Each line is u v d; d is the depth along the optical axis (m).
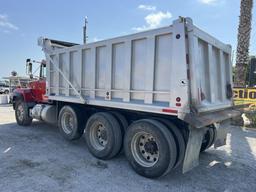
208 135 5.25
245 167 5.11
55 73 7.05
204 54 4.57
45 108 7.59
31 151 5.80
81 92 6.09
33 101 8.72
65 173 4.49
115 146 5.07
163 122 4.39
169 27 4.17
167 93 4.23
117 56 5.12
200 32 4.28
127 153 4.71
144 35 4.56
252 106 9.73
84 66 6.00
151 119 4.50
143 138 4.60
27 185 3.96
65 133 6.61
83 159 5.30
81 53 6.03
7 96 18.75
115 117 5.22
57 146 6.27
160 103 4.37
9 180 4.13
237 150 6.34
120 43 5.05
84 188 3.91
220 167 5.09
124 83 4.97
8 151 5.77
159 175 4.23
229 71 5.87
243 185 4.23
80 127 6.39
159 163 4.20
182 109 3.99
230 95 5.87
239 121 9.56
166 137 4.15
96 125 5.48
